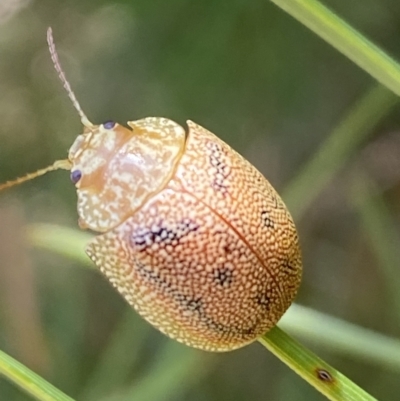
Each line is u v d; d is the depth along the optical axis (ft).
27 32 0.26
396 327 0.26
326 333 0.21
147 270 0.16
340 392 0.17
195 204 0.16
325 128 0.26
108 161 0.17
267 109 0.26
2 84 0.26
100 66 0.26
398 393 0.25
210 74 0.25
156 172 0.17
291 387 0.26
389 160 0.27
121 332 0.26
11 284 0.27
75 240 0.21
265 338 0.17
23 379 0.17
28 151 0.27
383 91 0.23
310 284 0.28
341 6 0.24
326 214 0.28
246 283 0.16
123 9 0.25
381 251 0.24
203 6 0.25
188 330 0.17
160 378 0.24
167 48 0.25
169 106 0.26
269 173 0.27
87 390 0.26
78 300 0.27
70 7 0.25
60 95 0.26
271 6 0.25
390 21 0.24
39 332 0.27
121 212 0.17
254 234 0.16
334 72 0.25
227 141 0.26
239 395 0.26
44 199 0.27
